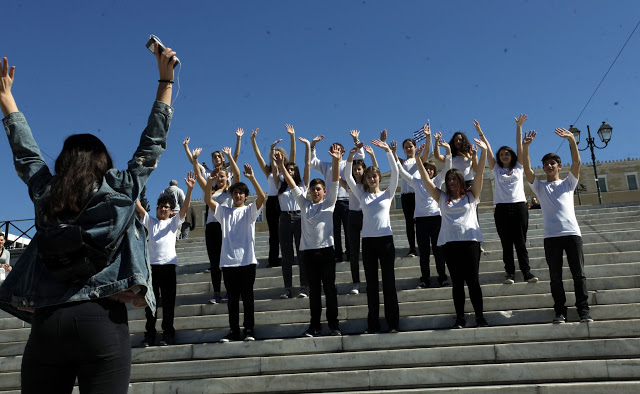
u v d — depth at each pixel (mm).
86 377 2088
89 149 2307
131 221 2307
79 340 2059
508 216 6910
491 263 7473
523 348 5375
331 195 6445
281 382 5480
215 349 6074
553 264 5918
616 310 5828
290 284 7277
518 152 7148
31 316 2289
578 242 5871
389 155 6602
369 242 6207
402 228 11367
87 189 2191
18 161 2350
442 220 6168
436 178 7871
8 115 2430
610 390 4719
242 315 6941
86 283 2119
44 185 2266
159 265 6531
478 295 5930
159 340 6523
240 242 6430
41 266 2152
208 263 9062
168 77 2500
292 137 8570
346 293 7379
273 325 6621
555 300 5852
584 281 5785
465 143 8219
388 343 5820
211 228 7496
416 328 6234
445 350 5504
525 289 6605
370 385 5320
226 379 5574
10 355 6762
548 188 6219
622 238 8297
